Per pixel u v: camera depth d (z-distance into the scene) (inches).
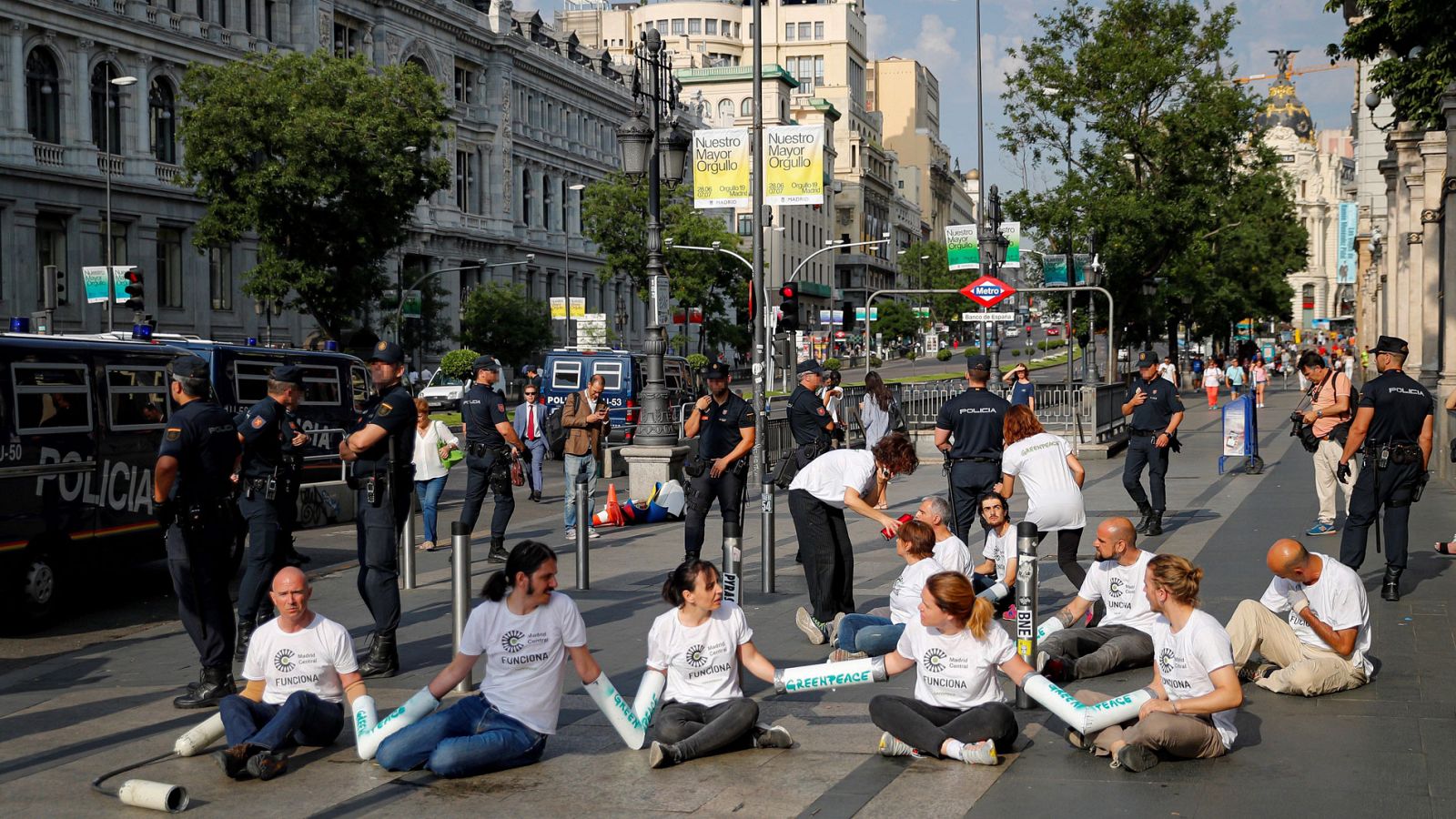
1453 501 668.7
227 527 332.8
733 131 956.6
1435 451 824.9
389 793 255.3
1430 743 270.1
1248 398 876.6
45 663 398.9
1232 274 2541.8
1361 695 308.7
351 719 300.0
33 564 463.8
